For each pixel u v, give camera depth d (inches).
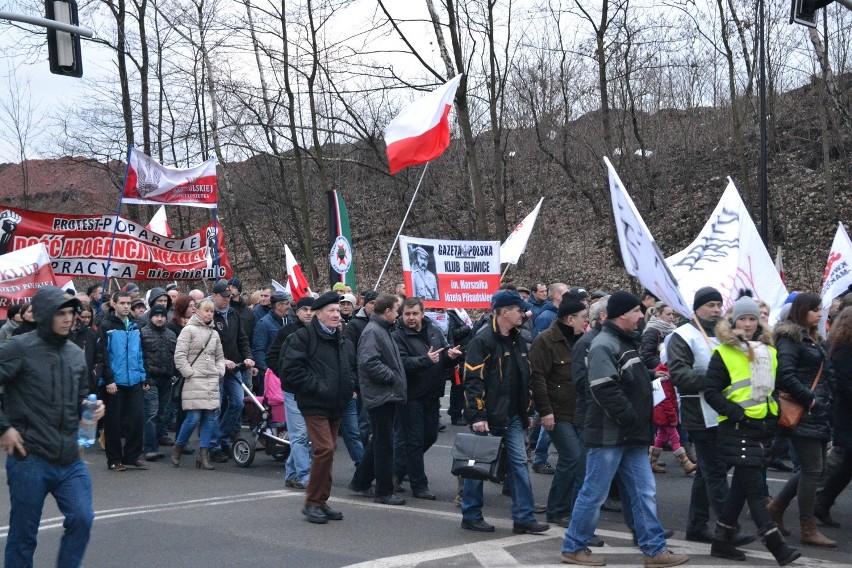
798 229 1008.2
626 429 237.8
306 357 296.2
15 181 1457.9
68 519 208.5
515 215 1316.4
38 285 445.4
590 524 243.4
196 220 1622.8
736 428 239.8
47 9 449.7
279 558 251.3
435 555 253.4
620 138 1194.0
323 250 1427.2
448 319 495.2
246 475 397.4
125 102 1087.0
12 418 204.4
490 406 278.2
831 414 285.6
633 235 266.8
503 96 1117.7
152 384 447.2
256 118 1125.7
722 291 393.7
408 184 1306.6
